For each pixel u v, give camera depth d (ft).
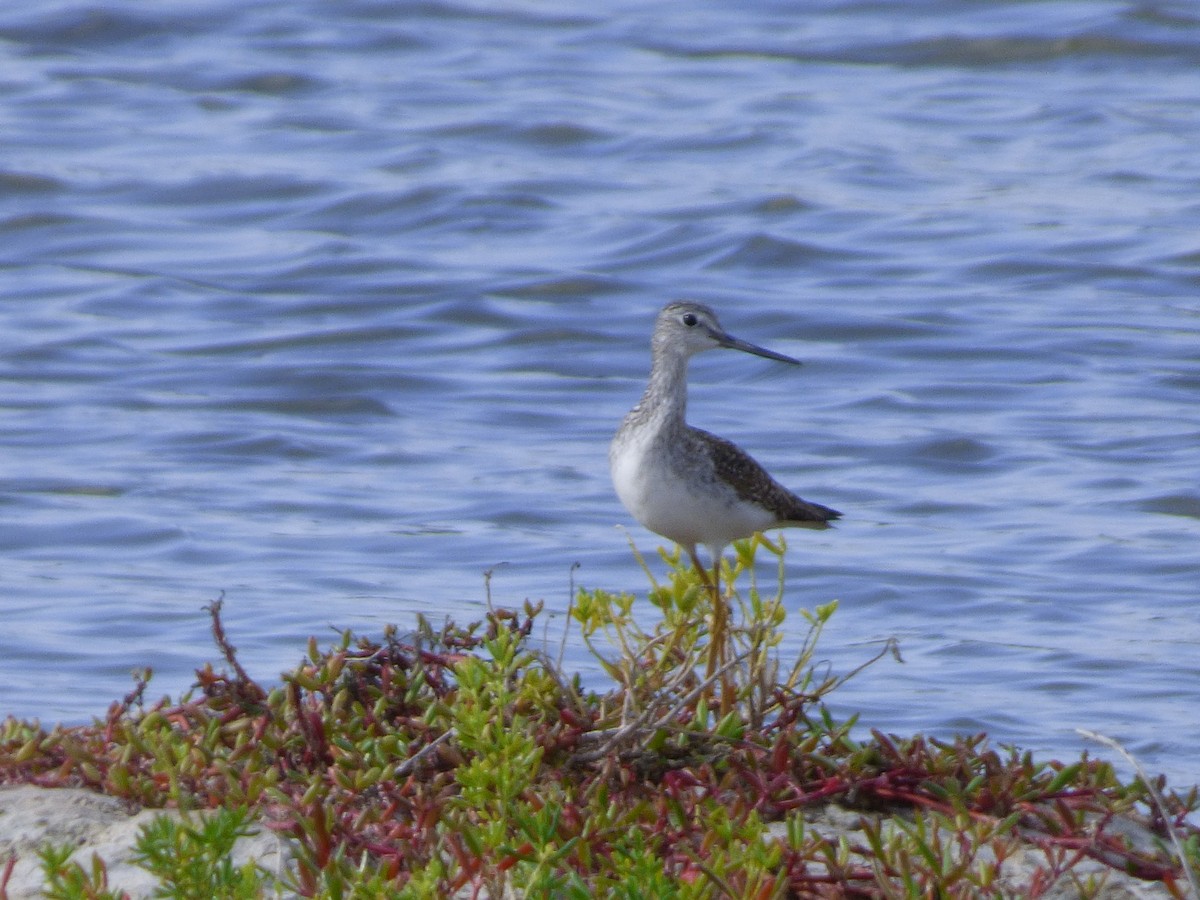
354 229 78.89
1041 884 21.81
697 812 23.00
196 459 55.83
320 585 45.06
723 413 59.47
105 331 67.67
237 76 96.73
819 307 68.49
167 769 23.90
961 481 53.62
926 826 24.12
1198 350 64.18
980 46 99.25
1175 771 34.24
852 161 84.58
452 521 50.29
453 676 26.58
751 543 29.07
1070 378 62.08
